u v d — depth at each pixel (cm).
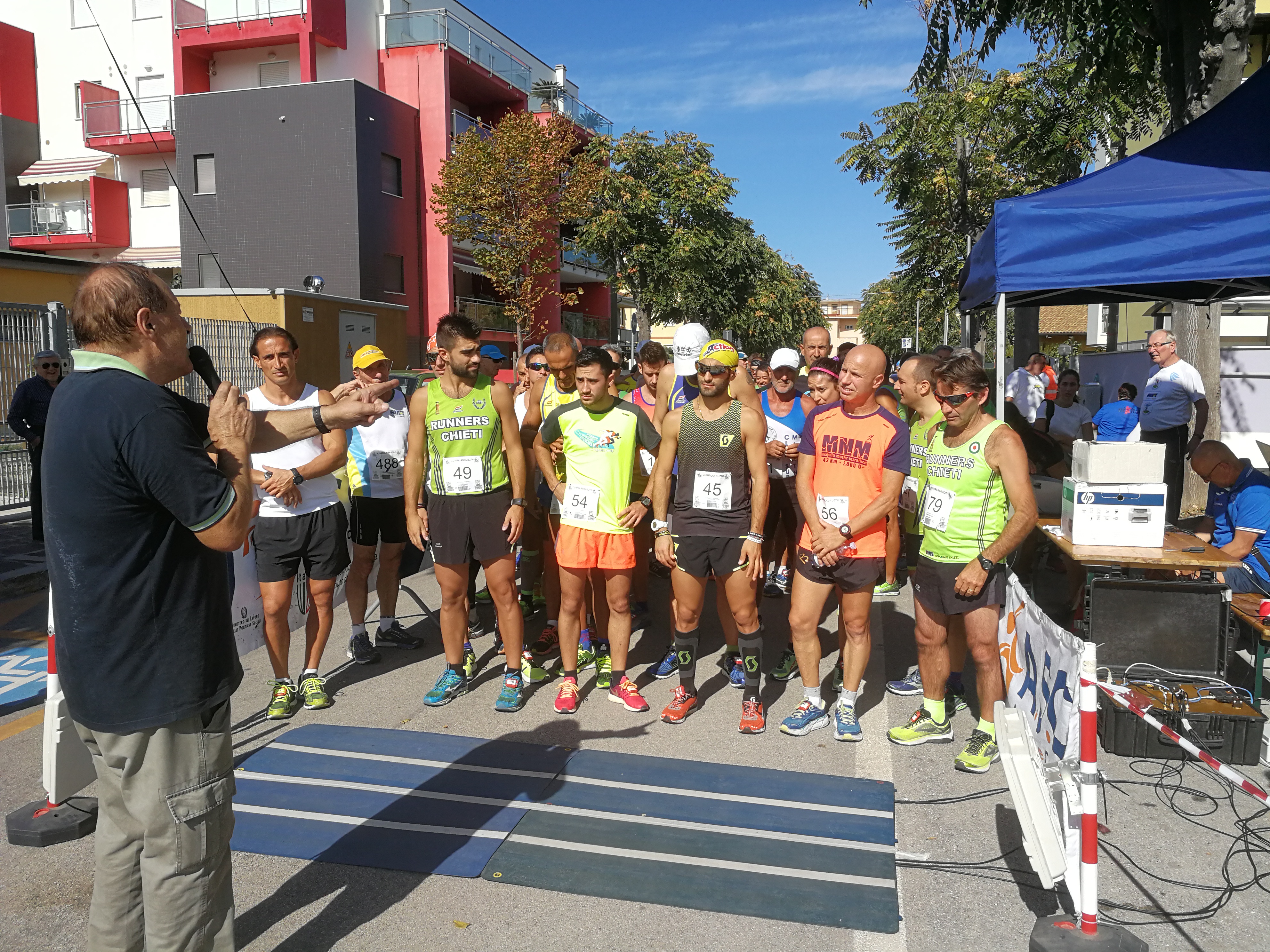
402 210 2611
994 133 1833
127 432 210
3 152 2753
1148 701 420
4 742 442
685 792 379
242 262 2523
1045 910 297
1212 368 884
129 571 216
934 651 427
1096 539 467
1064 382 1076
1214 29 751
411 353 2664
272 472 437
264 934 283
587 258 3538
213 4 2555
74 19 2792
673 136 2511
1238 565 432
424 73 2664
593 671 549
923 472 428
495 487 468
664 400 579
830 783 388
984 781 394
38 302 1756
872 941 280
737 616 447
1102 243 504
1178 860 328
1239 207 482
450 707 483
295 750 423
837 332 11556
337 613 677
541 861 324
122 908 234
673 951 274
